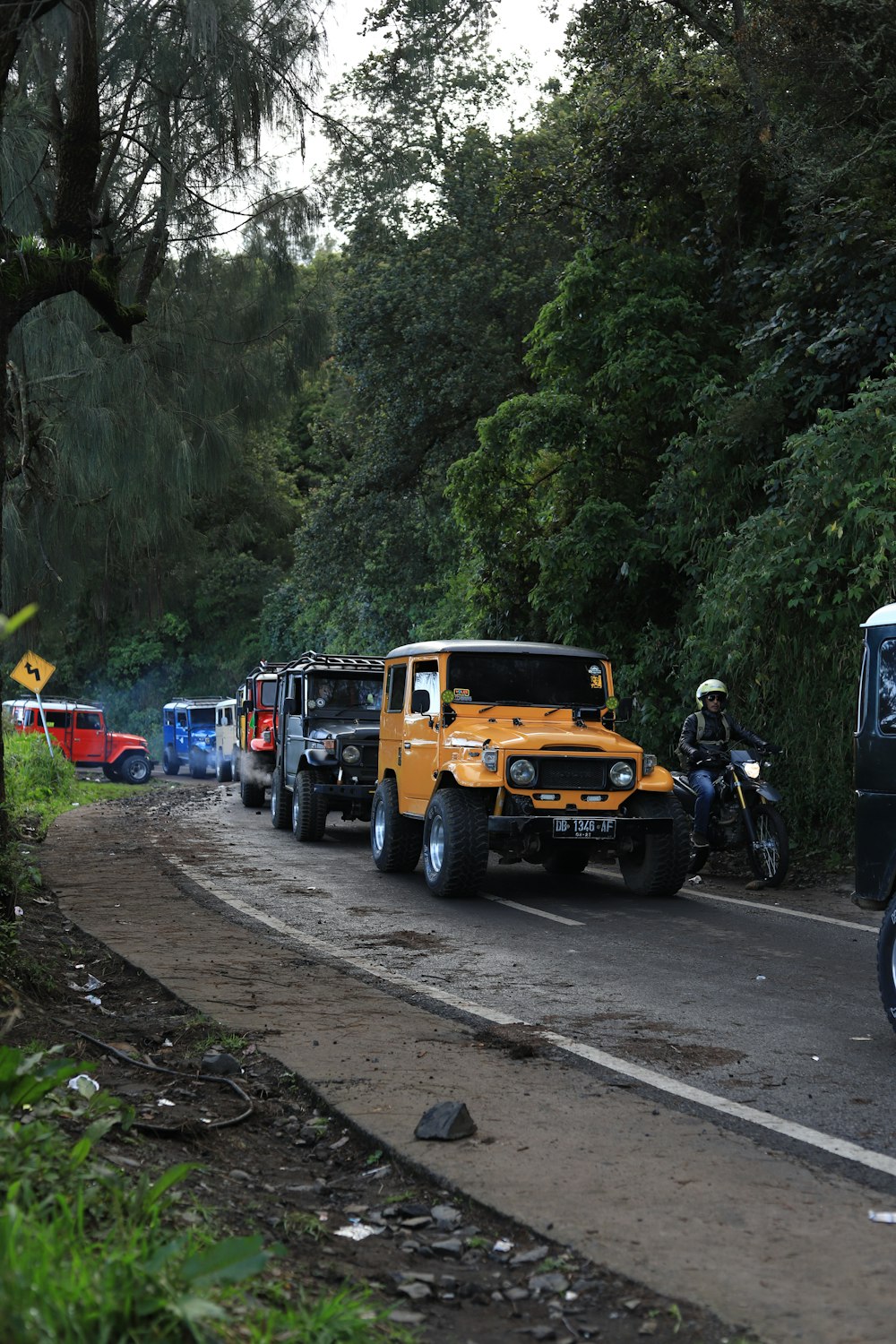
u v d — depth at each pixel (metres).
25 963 7.33
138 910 10.59
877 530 12.71
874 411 13.05
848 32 16.73
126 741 39.97
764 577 13.27
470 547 21.78
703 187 17.86
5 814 7.91
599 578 17.86
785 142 16.70
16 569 15.06
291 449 57.00
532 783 11.45
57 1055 5.72
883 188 16.00
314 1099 5.46
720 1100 5.45
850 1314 3.39
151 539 15.81
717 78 18.58
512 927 10.18
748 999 7.53
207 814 22.80
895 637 7.19
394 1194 4.41
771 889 12.37
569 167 19.16
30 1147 3.68
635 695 16.72
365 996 7.47
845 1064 6.07
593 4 18.31
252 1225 3.96
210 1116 5.23
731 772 12.58
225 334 14.69
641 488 18.39
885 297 14.57
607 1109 5.27
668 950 9.18
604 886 12.68
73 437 13.73
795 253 16.92
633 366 17.09
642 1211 4.12
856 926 10.21
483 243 28.11
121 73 10.15
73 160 8.90
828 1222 4.04
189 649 56.09
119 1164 4.16
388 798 13.63
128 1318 2.66
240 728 25.08
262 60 10.31
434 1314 3.50
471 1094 5.46
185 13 9.70
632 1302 3.51
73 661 57.84
